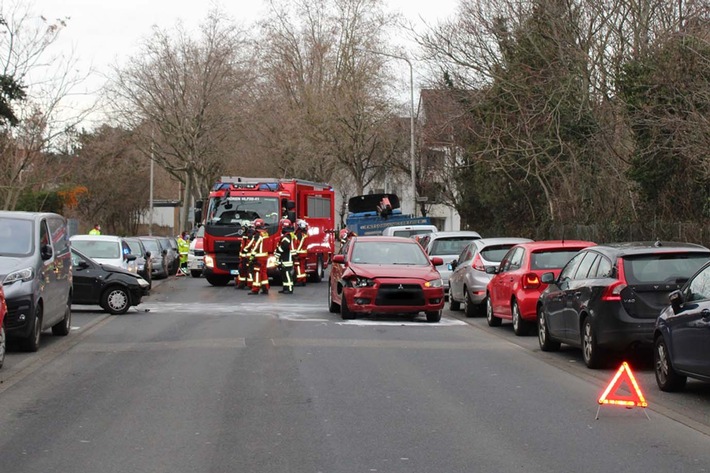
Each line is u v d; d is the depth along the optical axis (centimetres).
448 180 5481
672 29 2339
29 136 3553
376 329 1789
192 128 5844
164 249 4041
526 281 1698
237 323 1884
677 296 1077
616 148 2900
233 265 3244
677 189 2489
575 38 2945
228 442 821
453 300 2303
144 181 7394
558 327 1422
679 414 966
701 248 1268
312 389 1095
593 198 3117
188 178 6112
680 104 2219
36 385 1130
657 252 1242
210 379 1166
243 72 5884
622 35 2817
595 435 860
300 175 6319
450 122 3609
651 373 1265
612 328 1227
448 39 3278
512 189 4084
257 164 6247
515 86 3058
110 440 829
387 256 2072
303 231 3203
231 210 3244
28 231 1491
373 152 6100
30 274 1411
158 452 783
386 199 4841
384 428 883
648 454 784
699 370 1005
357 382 1149
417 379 1181
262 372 1223
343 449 795
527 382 1173
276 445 809
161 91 5769
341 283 1986
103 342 1567
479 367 1303
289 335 1658
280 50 5984
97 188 6562
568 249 1736
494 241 2170
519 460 759
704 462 757
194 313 2144
